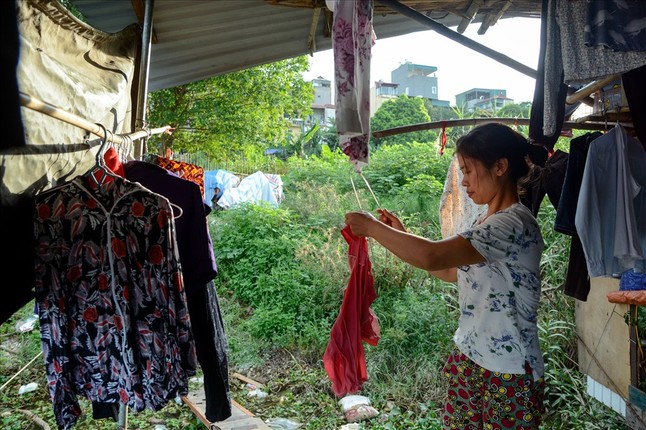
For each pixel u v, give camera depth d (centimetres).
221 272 661
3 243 161
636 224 221
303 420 370
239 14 332
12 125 78
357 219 174
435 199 791
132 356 175
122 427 217
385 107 2186
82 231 174
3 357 466
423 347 444
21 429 356
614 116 238
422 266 159
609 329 343
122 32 266
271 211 743
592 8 144
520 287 163
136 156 298
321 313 534
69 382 177
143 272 175
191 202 200
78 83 184
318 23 358
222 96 1029
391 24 348
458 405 183
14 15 78
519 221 163
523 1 262
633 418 299
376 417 365
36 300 178
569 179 235
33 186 172
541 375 168
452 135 967
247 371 461
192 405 377
